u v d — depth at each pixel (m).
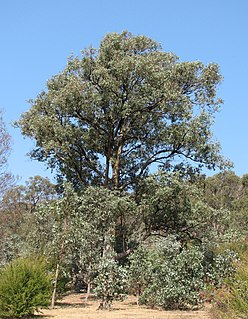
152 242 20.75
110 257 16.23
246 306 8.81
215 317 10.46
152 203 22.22
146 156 24.78
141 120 23.36
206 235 22.19
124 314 12.61
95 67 23.30
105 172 24.53
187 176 24.45
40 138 23.33
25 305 12.16
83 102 22.78
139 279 15.79
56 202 19.03
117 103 22.80
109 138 24.36
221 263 15.91
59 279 17.34
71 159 24.09
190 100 24.64
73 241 16.19
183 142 23.19
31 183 46.28
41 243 19.02
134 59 22.27
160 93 22.61
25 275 12.59
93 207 19.56
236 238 21.34
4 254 22.95
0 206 31.75
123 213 21.55
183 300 14.07
